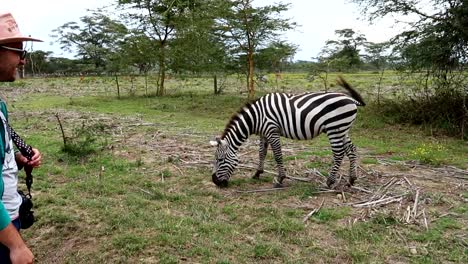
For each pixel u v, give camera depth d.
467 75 10.10
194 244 3.95
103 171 6.28
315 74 17.25
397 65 10.95
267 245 3.91
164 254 3.75
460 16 9.14
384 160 6.97
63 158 6.88
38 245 4.09
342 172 6.26
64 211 4.74
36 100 17.08
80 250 3.95
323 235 4.19
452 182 5.75
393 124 10.48
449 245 3.94
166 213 4.68
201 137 8.77
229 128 5.61
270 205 4.98
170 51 17.09
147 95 17.98
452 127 9.43
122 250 3.84
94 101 15.78
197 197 5.30
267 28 15.51
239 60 16.61
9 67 2.06
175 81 27.27
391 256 3.75
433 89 11.77
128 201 5.00
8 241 1.82
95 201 4.97
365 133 9.59
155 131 9.43
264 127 5.49
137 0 16.53
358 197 5.22
